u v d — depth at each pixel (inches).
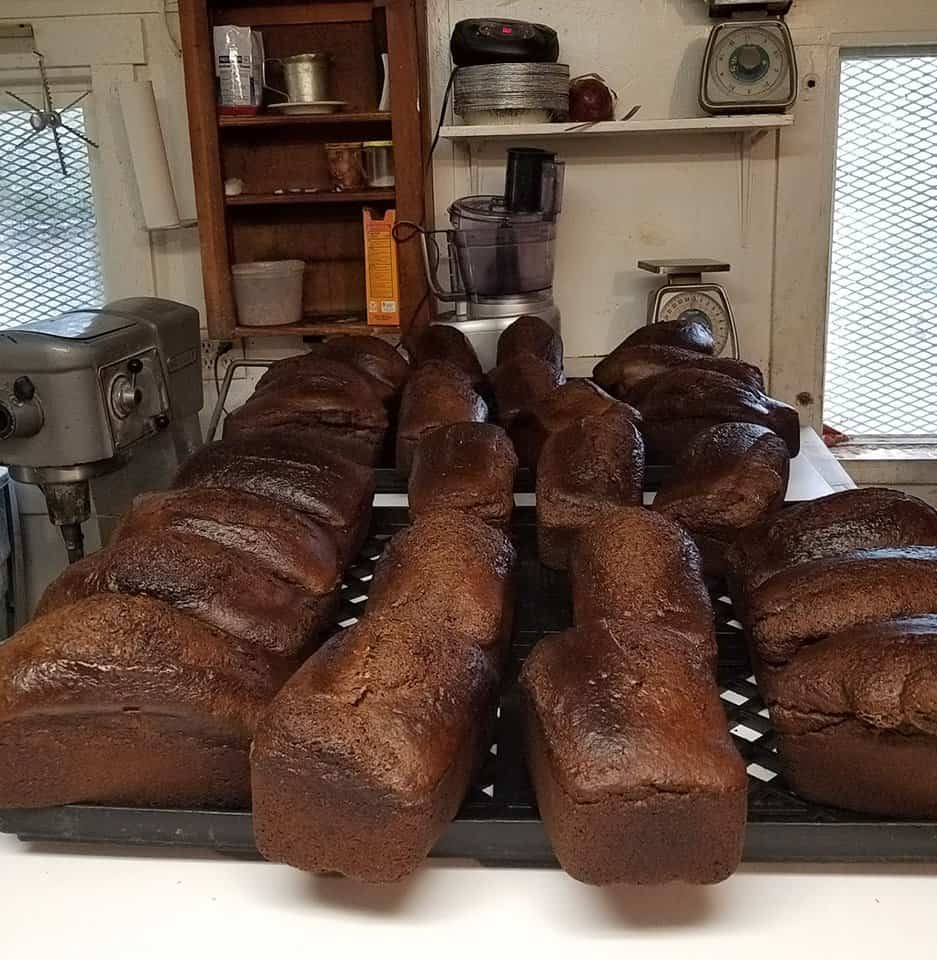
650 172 96.7
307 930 29.8
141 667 31.8
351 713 29.3
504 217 83.9
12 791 32.3
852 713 30.9
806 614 36.0
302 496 48.2
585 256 99.0
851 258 101.2
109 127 98.7
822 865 31.9
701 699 30.5
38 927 30.1
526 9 93.7
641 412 66.2
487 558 39.9
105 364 71.0
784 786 33.4
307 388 64.4
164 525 41.7
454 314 88.7
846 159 98.6
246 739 32.4
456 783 30.6
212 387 103.2
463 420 61.6
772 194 96.7
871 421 105.8
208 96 87.0
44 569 98.3
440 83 95.1
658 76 94.6
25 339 69.2
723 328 91.4
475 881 31.5
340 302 99.3
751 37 85.7
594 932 29.4
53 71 97.7
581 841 28.6
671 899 30.5
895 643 31.7
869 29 92.5
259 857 32.9
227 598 36.8
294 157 96.3
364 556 52.1
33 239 104.0
